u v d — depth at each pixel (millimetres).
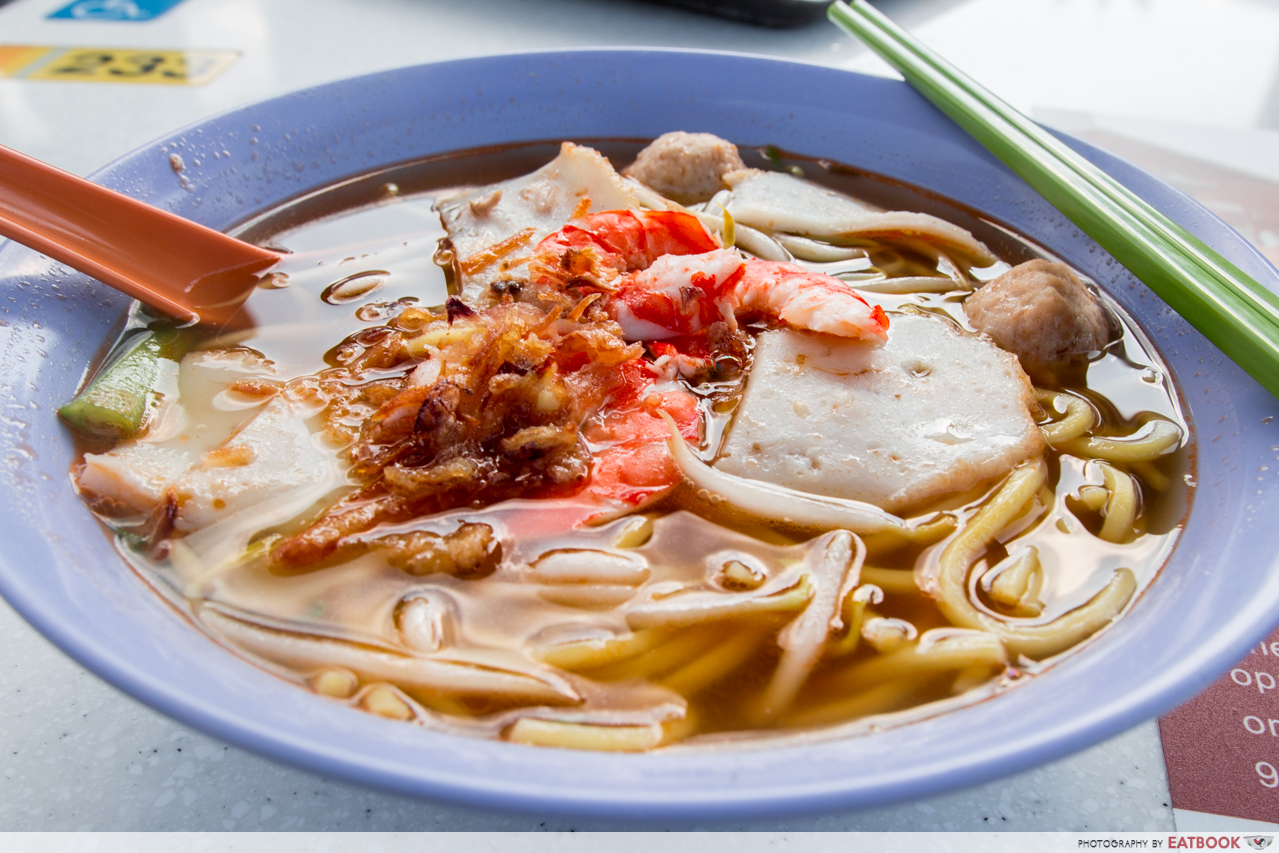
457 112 293
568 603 205
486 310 236
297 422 224
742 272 243
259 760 198
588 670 198
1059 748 169
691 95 299
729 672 198
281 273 258
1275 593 185
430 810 194
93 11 397
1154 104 372
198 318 244
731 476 220
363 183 285
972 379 233
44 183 241
